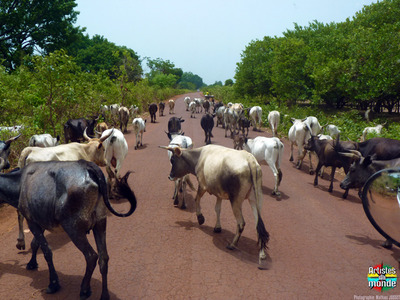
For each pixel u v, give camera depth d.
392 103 25.59
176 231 6.26
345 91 21.72
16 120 13.20
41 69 12.46
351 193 8.76
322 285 4.48
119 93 24.86
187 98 36.47
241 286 4.45
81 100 16.55
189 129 21.05
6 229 6.32
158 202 7.90
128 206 7.61
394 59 18.23
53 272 4.25
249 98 37.22
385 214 5.31
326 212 7.31
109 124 19.92
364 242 5.84
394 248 5.62
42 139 7.91
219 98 53.81
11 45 31.50
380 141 8.30
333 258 5.25
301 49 26.75
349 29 26.89
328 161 8.70
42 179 4.16
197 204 6.42
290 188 9.11
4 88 14.85
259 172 5.27
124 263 5.04
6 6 30.30
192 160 6.48
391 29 20.17
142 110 32.22
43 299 4.11
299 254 5.38
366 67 19.36
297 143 11.31
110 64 55.47
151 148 14.61
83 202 3.93
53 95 13.39
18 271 4.77
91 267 4.02
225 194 5.59
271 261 5.14
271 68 32.31
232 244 5.52
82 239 3.98
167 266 4.97
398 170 4.98
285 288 4.40
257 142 8.57
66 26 34.31
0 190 4.43
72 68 13.43
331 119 19.02
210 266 4.98
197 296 4.21
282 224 6.63
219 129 21.80
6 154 6.87
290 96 27.17
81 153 6.52
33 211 4.14
